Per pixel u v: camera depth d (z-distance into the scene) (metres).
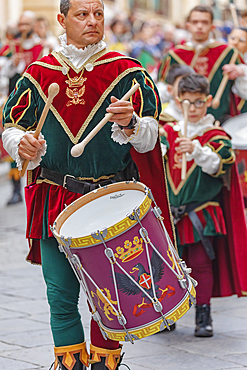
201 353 8.05
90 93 6.35
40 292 10.88
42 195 6.50
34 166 6.35
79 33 6.35
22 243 14.90
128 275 5.70
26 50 19.14
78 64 6.43
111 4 42.50
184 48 13.04
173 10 53.31
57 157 6.34
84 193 6.34
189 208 8.88
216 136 8.95
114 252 5.64
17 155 6.16
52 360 7.83
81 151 5.71
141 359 7.89
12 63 18.98
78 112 6.33
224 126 12.46
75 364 6.43
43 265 6.55
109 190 6.27
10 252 13.98
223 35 31.80
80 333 6.53
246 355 7.92
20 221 17.50
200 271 8.82
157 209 6.01
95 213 6.15
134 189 6.23
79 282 6.41
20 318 9.49
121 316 5.77
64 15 6.43
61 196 6.39
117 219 6.00
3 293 10.81
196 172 8.91
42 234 6.40
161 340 8.62
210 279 8.84
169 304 5.88
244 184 13.28
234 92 12.87
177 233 8.93
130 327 5.82
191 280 6.29
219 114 12.66
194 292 6.15
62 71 6.43
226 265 9.30
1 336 8.73
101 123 5.83
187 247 9.16
